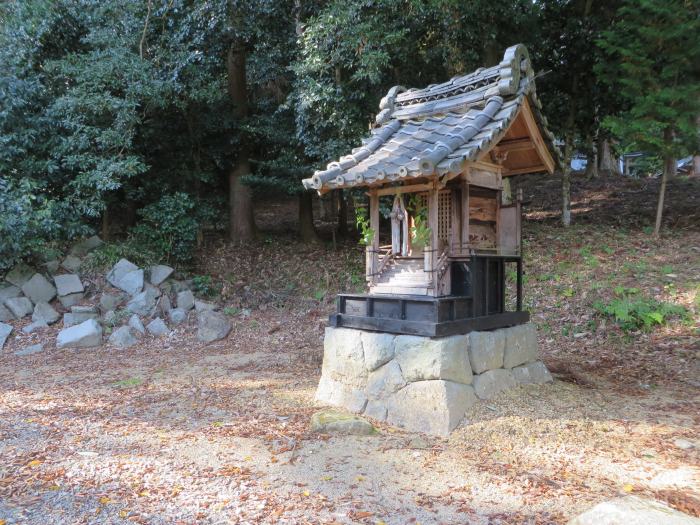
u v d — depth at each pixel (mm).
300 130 9805
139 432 4406
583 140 12398
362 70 8305
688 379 5672
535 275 9062
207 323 8867
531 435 4039
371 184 4664
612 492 3164
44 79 10641
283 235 13602
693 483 3271
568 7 11133
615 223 10938
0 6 10398
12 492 3287
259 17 10203
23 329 8586
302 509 3035
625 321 7266
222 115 11953
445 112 5215
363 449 3924
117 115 9891
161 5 10594
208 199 12562
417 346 4422
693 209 10922
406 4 8656
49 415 4918
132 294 9508
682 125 8664
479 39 9352
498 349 4941
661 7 8547
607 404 4832
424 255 4664
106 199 10719
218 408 5109
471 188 5059
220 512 3010
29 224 8891
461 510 3002
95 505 3111
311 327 9070
